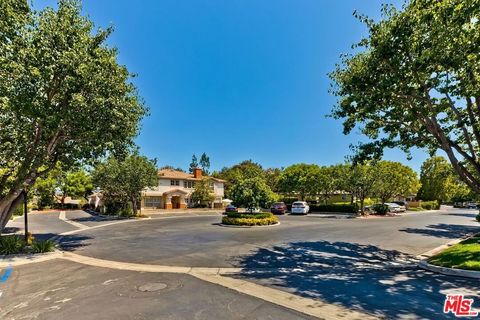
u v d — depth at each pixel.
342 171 32.34
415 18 8.62
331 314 5.20
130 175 29.84
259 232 17.31
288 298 6.04
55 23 10.95
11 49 9.89
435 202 50.09
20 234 17.17
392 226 20.38
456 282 7.25
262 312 5.26
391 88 9.58
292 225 21.20
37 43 10.50
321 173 37.66
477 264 8.21
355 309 5.44
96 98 11.10
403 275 8.02
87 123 11.58
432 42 8.50
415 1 8.78
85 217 31.45
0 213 12.00
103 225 22.95
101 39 12.41
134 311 5.35
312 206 37.25
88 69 10.98
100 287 6.89
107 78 11.69
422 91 9.99
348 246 12.58
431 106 9.77
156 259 9.99
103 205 35.88
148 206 42.75
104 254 10.99
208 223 23.62
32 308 5.68
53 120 10.16
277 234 16.36
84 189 49.44
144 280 7.41
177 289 6.64
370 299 5.99
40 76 10.10
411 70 9.12
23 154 11.77
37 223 24.83
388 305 5.65
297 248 12.07
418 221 24.52
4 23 10.12
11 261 9.91
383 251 11.59
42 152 12.06
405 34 8.74
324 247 12.32
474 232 17.31
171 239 14.67
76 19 11.66
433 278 7.67
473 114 10.32
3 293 6.64
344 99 11.76
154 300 5.91
